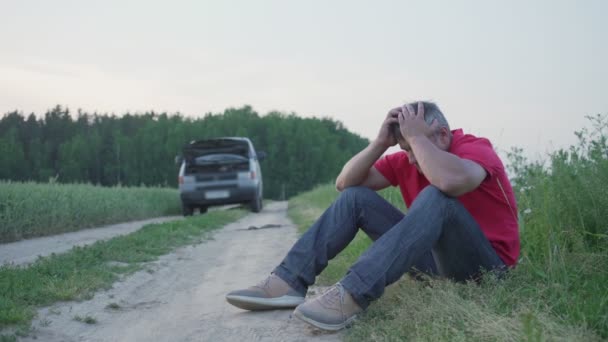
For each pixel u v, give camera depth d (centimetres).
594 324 221
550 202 343
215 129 11494
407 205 328
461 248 280
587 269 280
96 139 10331
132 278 483
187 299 402
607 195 324
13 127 9931
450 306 250
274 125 11650
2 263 601
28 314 315
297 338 270
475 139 293
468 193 289
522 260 317
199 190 1634
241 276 500
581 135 368
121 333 308
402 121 285
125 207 1507
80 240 902
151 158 10569
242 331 289
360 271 269
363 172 318
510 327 215
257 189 1706
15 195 956
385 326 253
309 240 312
